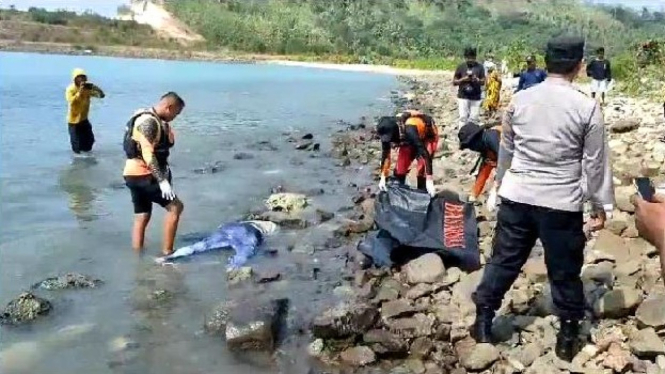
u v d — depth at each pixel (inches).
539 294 236.8
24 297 243.3
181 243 319.9
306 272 282.0
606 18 7327.8
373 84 1565.0
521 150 191.0
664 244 86.0
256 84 1475.1
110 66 1993.1
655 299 211.5
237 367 205.5
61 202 394.9
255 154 568.1
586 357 194.9
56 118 745.6
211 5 3976.4
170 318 239.3
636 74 1061.8
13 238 325.1
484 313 209.5
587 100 183.0
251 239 312.5
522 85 629.9
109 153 555.5
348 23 4185.5
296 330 229.0
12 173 471.8
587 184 185.9
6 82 1207.6
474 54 596.4
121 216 366.0
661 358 189.6
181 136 665.6
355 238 327.6
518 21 5703.7
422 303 243.8
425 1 5378.9
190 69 2052.2
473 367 198.4
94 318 238.5
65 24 3366.1
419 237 279.1
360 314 219.9
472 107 597.9
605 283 240.8
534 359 197.6
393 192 295.0
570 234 188.4
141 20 3668.8
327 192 426.3
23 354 212.1
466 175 438.3
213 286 268.8
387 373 201.3
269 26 3676.2
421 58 3388.3
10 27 3095.5
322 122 801.6
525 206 190.7
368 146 603.8
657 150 458.0
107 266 289.7
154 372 201.9
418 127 323.0
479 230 310.3
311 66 2596.0
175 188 433.1
